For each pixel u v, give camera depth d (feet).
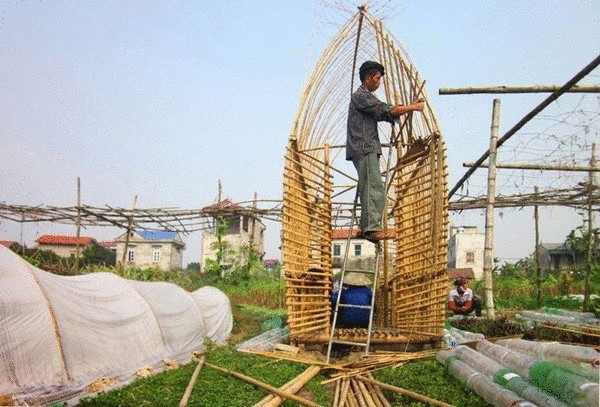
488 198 36.70
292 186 25.63
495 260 122.83
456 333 28.86
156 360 23.47
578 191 54.49
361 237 24.35
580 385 12.40
